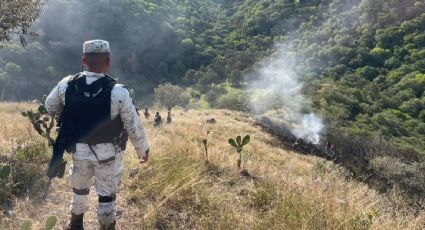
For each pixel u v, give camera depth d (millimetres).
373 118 53062
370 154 24359
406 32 75500
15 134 5672
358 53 77375
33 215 3244
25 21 5926
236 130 24500
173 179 4191
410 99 58688
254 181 5094
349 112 54688
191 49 92938
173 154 5203
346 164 18750
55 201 3607
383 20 81125
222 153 6395
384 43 76688
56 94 2697
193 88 78062
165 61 87875
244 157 6840
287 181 4602
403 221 3930
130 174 4457
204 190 4098
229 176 5172
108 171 2676
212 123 24938
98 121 2539
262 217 3637
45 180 3875
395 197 5535
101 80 2588
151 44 87375
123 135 2693
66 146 2605
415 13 78875
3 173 3229
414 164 18125
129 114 2607
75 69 70812
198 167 5043
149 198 3951
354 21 87125
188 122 22484
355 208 3865
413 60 70125
